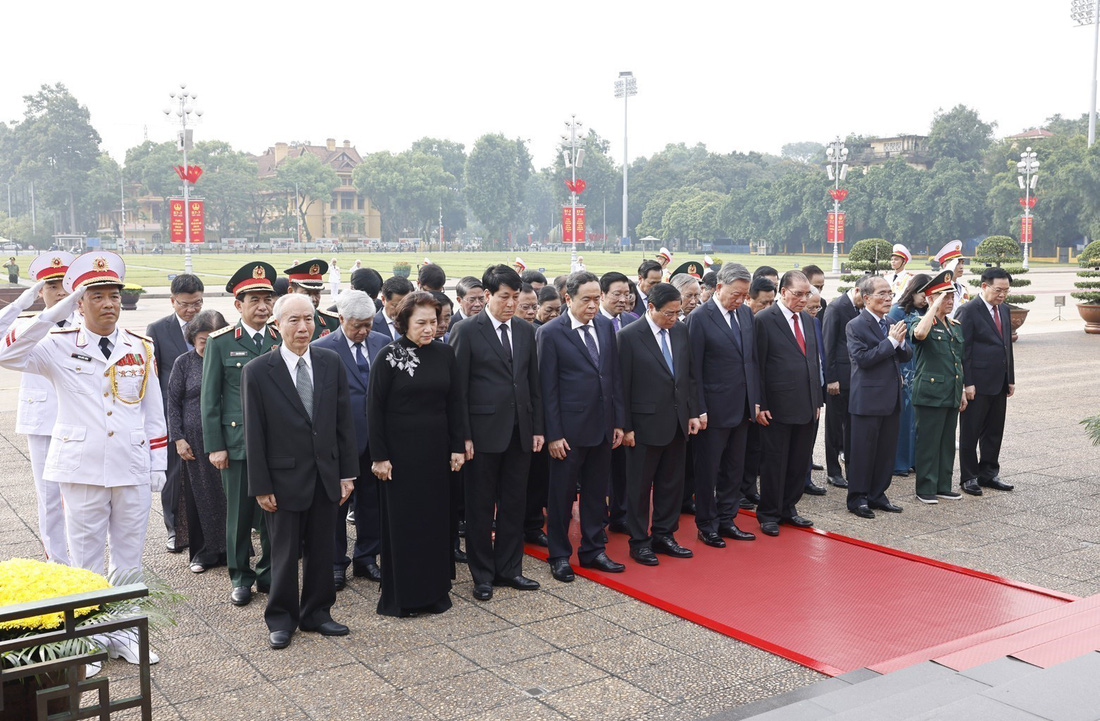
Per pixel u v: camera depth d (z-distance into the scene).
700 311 6.38
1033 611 4.97
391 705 3.92
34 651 2.87
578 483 6.49
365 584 5.65
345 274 48.06
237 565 5.22
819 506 7.35
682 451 6.06
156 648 4.55
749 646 4.55
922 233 76.94
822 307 8.91
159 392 4.83
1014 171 69.44
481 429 5.32
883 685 3.77
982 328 7.59
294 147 121.31
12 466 8.35
